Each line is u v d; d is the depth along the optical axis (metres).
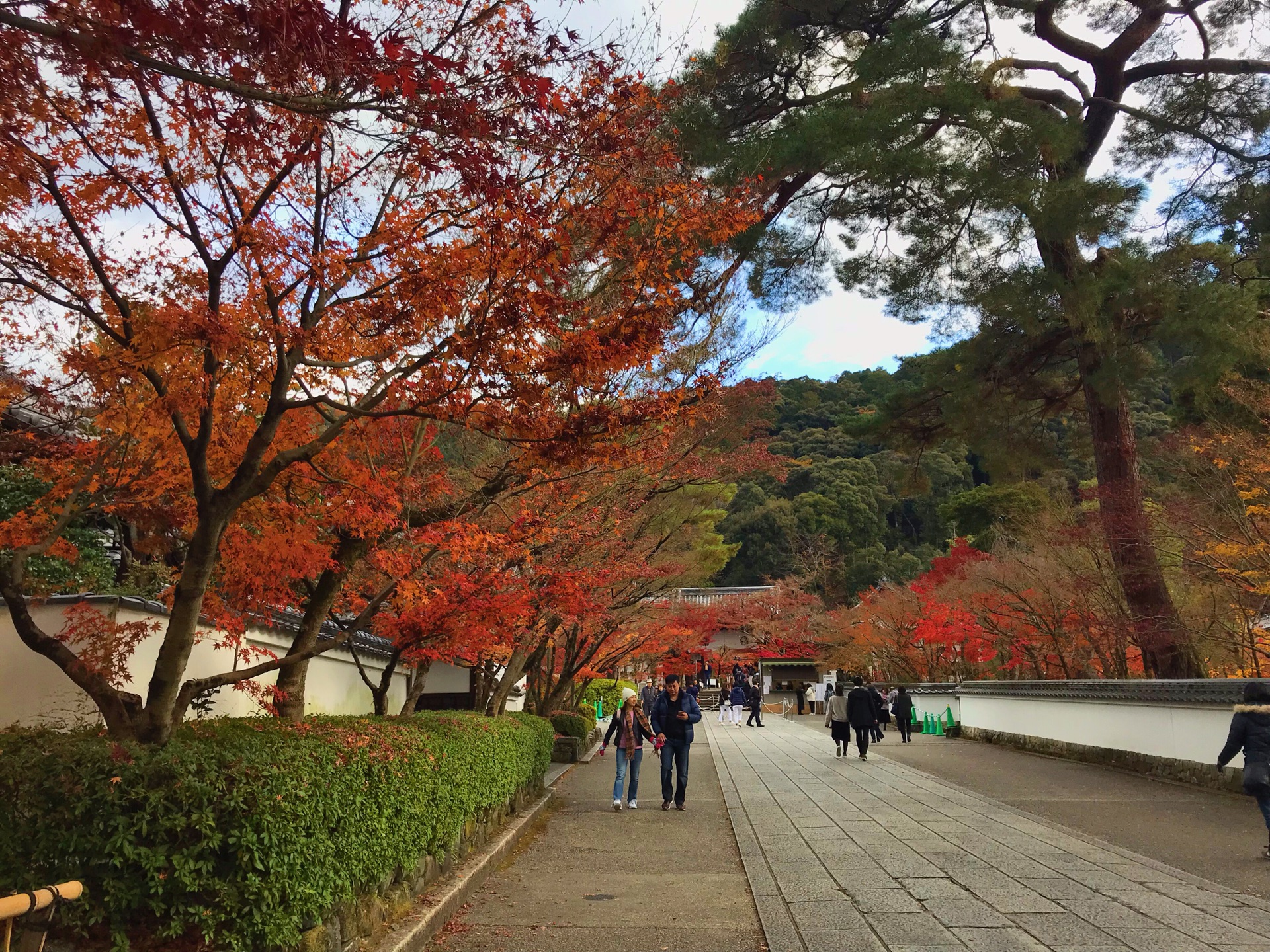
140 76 3.62
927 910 5.82
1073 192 12.66
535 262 4.76
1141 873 6.84
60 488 5.26
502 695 11.25
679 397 5.59
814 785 12.75
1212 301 12.86
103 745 4.11
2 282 4.69
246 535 5.75
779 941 5.19
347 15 4.11
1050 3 15.49
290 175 5.06
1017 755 16.75
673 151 6.53
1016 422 18.95
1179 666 14.48
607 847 8.63
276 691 6.28
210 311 4.46
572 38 4.45
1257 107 14.70
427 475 7.43
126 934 3.84
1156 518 14.92
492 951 5.24
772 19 13.27
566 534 9.09
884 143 12.40
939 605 22.38
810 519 55.03
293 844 4.08
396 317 4.95
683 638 27.30
